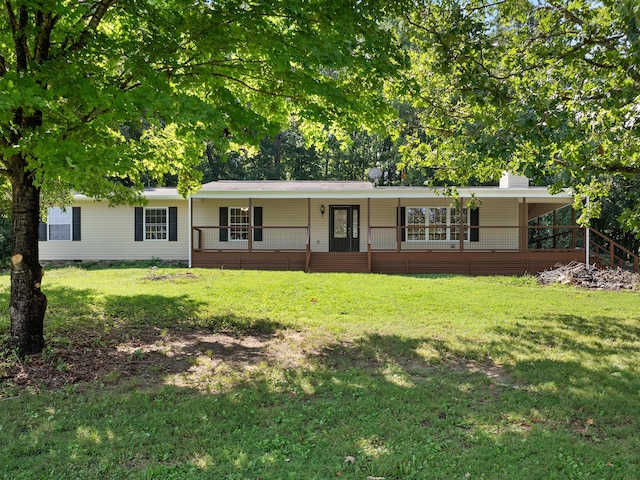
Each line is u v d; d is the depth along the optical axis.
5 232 18.94
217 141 4.99
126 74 5.59
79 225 19.44
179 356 6.09
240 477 3.07
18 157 5.41
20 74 4.54
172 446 3.49
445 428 3.90
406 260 17.52
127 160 4.71
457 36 6.22
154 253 19.55
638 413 4.24
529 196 17.23
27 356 5.52
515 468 3.23
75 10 4.69
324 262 17.66
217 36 5.30
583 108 6.13
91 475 3.07
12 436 3.60
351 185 20.17
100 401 4.38
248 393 4.66
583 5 6.88
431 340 6.99
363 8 5.56
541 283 14.57
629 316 9.14
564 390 4.82
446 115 7.98
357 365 5.79
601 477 3.12
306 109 6.27
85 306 8.84
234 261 17.81
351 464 3.28
